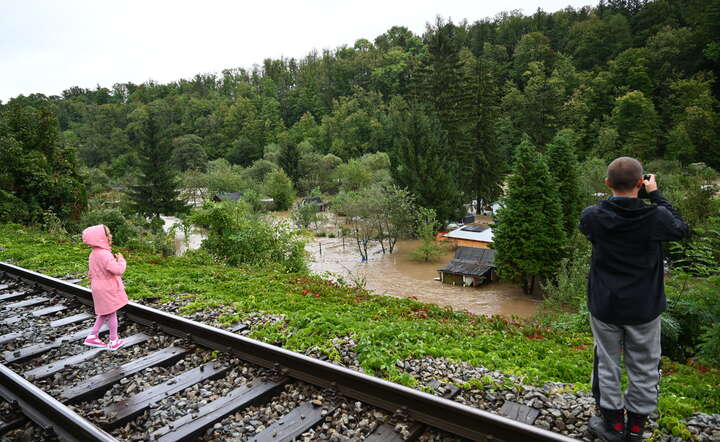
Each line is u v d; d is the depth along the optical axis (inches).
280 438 134.8
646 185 118.3
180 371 191.3
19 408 158.1
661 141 3676.2
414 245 2048.5
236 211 713.0
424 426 137.8
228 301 315.0
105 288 209.3
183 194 3740.2
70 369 197.0
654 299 111.1
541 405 152.3
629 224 109.4
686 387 185.0
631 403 118.0
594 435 131.8
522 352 235.9
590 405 148.9
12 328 257.1
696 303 327.0
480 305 1187.3
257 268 569.3
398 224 1955.0
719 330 274.4
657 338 114.8
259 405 160.1
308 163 4106.8
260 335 236.5
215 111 6565.0
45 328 254.2
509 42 6432.1
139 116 6569.9
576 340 293.7
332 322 257.9
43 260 460.4
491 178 2704.2
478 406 156.0
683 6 5615.2
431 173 2132.1
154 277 396.5
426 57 3218.5
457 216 2204.7
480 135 2812.5
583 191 1708.9
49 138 1027.9
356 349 209.8
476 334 284.2
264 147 5324.8
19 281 365.1
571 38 5989.2
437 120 2556.6
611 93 4591.5
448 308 367.9
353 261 1790.1
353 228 2368.4
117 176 5009.8
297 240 735.7
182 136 5757.9
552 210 1235.2
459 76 3061.0
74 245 569.3
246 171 4114.2
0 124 946.1
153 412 156.0
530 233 1229.1
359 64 7062.0
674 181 1489.9
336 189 3991.1
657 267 112.3
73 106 7573.8
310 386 167.3
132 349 218.2
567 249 1230.3
